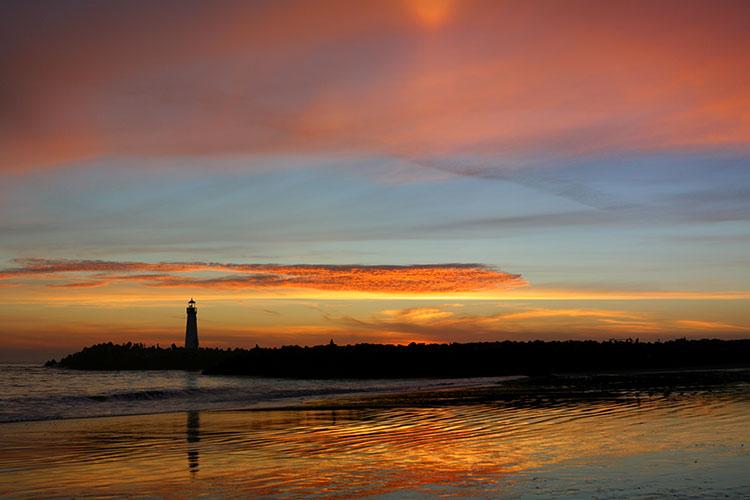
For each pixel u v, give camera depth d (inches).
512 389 1464.1
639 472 448.1
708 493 385.1
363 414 934.4
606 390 1311.5
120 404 1169.4
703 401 988.6
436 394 1355.8
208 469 503.8
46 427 807.1
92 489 436.5
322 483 442.3
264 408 1080.2
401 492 409.4
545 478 436.1
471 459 520.1
